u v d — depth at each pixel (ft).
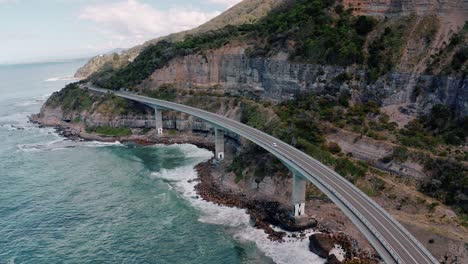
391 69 355.15
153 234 260.21
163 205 305.73
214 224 272.72
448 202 243.19
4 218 285.84
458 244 205.46
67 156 445.37
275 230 260.83
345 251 228.43
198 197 319.27
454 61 312.09
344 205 210.18
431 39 350.02
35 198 323.57
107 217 286.46
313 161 269.85
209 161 405.39
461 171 249.75
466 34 328.08
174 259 230.68
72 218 285.64
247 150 361.10
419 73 335.88
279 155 284.82
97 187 347.36
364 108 354.13
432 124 307.78
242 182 327.67
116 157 437.99
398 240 178.09
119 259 231.30
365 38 395.96
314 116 361.51
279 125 362.74
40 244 249.14
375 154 296.71
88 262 228.43
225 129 383.86
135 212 294.25
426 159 268.82
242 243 247.09
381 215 199.21
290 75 434.71
